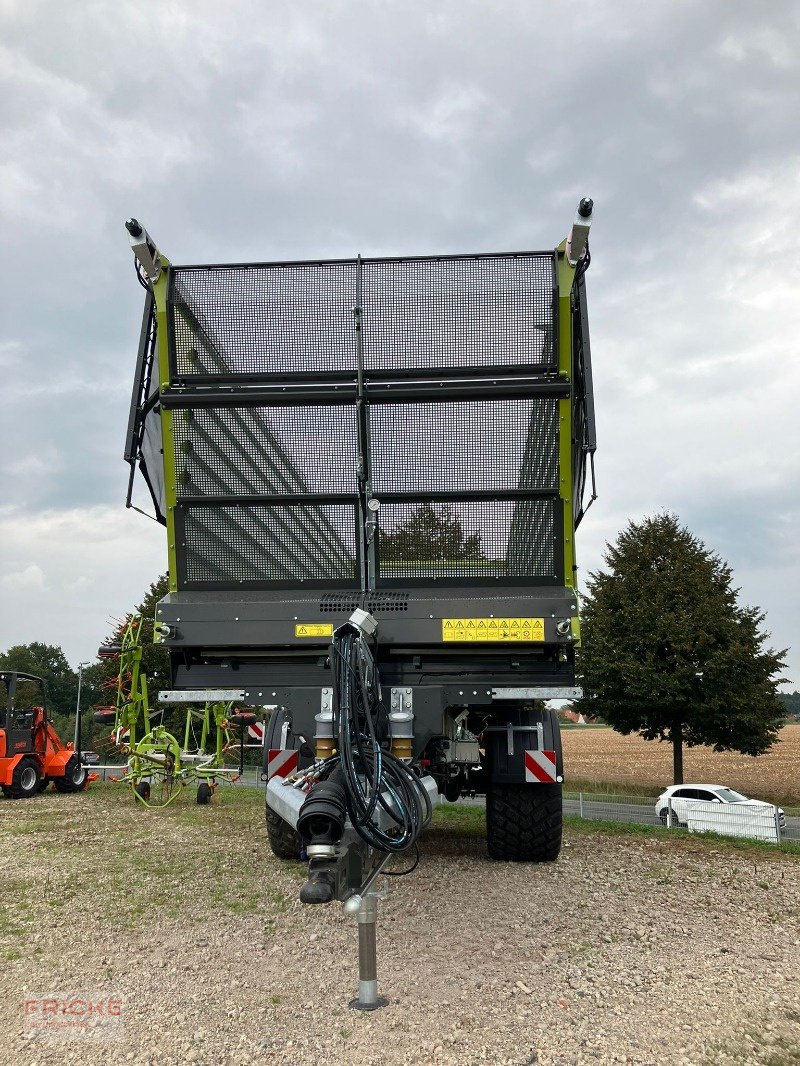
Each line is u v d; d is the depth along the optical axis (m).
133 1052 3.55
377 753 4.57
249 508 5.79
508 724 6.87
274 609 5.66
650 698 23.94
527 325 5.64
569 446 5.64
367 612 5.36
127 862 7.66
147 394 5.71
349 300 5.71
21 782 15.92
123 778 15.20
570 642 5.55
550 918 5.43
